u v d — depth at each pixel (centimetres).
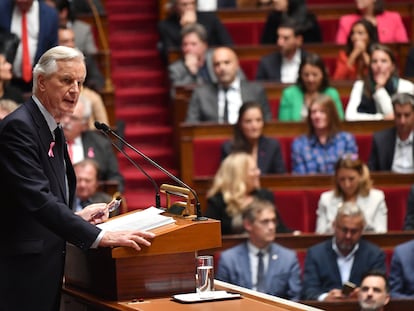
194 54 1886
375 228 1434
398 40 2027
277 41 2006
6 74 1467
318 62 1692
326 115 1570
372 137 1599
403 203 1508
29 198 739
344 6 2109
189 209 783
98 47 2022
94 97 1731
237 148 1566
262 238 1262
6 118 757
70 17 1897
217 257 1315
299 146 1581
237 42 2097
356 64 1856
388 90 1706
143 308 709
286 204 1502
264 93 1736
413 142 1571
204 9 2128
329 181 1506
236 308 704
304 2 2062
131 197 1852
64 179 783
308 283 1284
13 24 1579
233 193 1391
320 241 1332
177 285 754
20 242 759
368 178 1441
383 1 2042
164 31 2056
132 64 2214
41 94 763
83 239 732
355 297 1180
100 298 759
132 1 2306
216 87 1733
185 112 1814
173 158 1948
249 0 2250
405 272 1286
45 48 1589
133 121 2083
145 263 746
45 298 766
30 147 748
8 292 756
